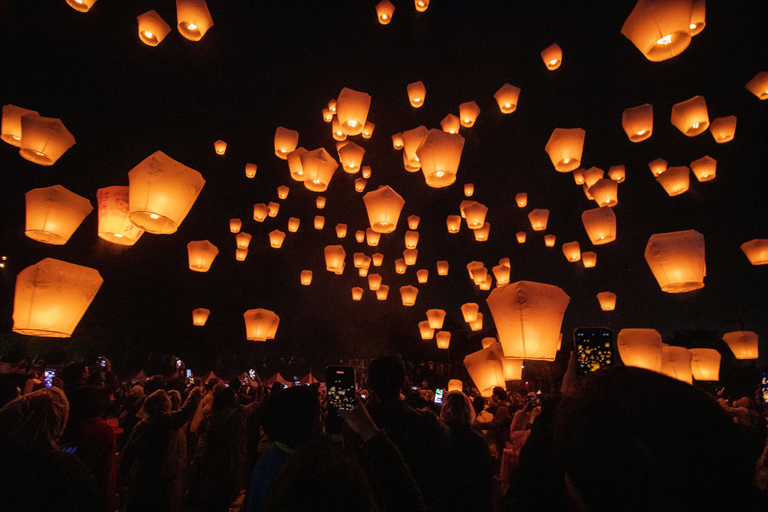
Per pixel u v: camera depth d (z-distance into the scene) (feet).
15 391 10.80
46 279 10.32
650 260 12.28
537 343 9.22
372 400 7.84
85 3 16.60
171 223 11.46
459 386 31.42
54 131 14.88
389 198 18.93
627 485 1.81
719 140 22.91
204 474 15.33
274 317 25.76
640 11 11.73
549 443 4.27
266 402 6.68
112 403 14.16
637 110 19.97
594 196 24.04
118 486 16.28
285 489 2.80
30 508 4.35
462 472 6.23
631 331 9.96
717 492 1.69
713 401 1.93
